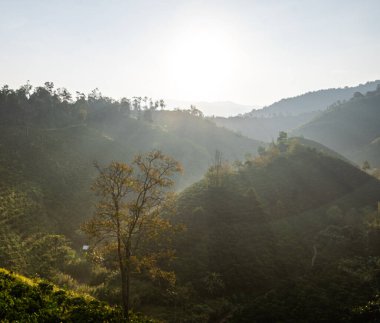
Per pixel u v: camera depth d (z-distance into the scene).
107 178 27.61
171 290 42.59
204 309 39.94
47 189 89.69
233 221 62.19
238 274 48.22
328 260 53.56
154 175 28.28
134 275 46.16
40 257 56.59
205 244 54.28
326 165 91.62
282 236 59.78
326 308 36.94
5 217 67.50
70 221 79.62
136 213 27.81
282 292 42.97
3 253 53.66
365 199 79.31
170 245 53.19
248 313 38.28
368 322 32.88
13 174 89.06
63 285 44.31
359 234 61.16
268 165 91.25
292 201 73.44
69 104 192.50
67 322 22.45
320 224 66.44
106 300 39.44
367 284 43.38
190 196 72.12
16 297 23.22
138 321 27.31
